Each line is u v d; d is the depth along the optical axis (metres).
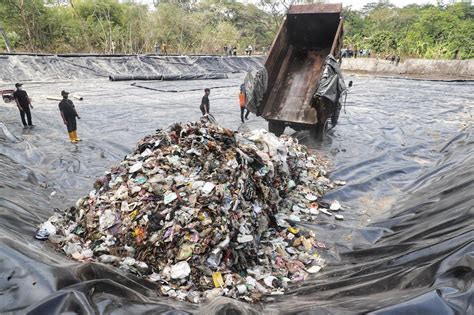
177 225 4.70
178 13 42.81
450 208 5.41
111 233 4.85
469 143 10.14
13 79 21.83
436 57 37.38
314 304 3.61
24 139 10.69
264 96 11.38
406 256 4.05
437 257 3.71
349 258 5.28
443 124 14.62
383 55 42.34
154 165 5.68
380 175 8.78
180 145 6.08
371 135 12.77
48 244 4.69
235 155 5.95
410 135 12.93
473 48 36.62
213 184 5.26
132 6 38.91
